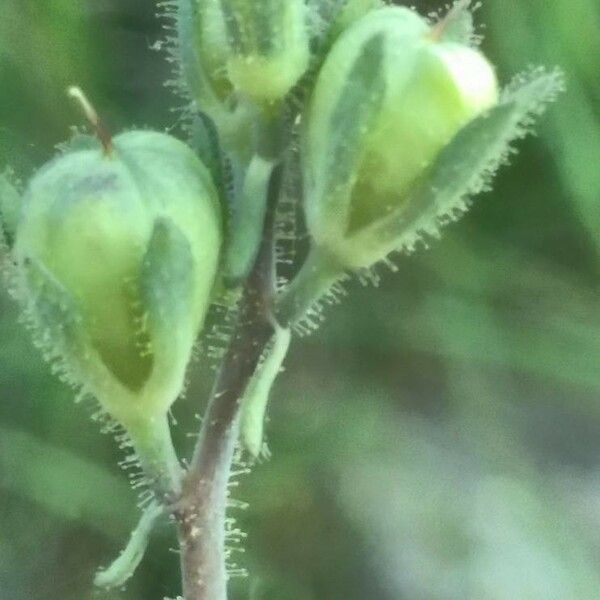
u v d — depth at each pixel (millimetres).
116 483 89
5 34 89
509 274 94
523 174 93
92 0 92
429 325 94
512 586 94
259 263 46
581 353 93
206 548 47
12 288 45
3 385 88
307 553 94
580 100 86
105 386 45
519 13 86
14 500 91
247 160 45
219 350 48
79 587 91
